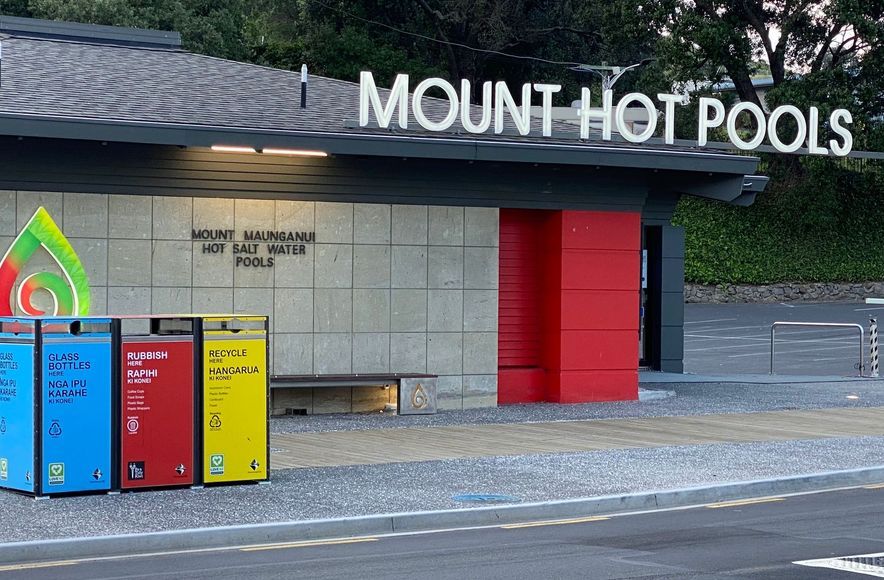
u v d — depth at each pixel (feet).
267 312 68.49
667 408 73.97
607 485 47.65
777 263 194.39
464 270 72.90
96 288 64.80
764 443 59.52
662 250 93.09
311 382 67.41
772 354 99.14
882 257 199.93
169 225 66.23
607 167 74.23
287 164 68.33
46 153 63.26
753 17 181.88
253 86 76.07
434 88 199.93
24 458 44.83
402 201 71.26
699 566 34.45
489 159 68.54
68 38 81.76
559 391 75.56
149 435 45.91
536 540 38.88
